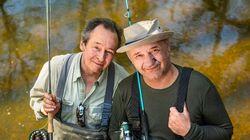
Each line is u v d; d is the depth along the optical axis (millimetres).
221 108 2010
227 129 2021
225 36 4449
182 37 4457
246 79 3945
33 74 4180
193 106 1982
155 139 2084
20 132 3686
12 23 4781
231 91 3852
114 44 2240
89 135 2434
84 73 2398
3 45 4516
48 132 2412
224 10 4773
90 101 2414
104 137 2430
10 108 3889
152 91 2059
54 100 2328
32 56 4371
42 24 4746
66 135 2494
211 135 1967
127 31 2025
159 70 1979
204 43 4375
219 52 4258
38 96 2504
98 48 2236
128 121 2178
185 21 4652
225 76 3990
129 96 2131
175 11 4789
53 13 4879
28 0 5082
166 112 2039
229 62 4133
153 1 4953
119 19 4750
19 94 4004
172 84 2021
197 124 2008
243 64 4094
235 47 4305
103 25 2240
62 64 2434
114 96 2211
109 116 2395
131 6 4906
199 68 4090
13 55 4395
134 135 2131
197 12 4766
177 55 4242
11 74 4195
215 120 2010
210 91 1978
